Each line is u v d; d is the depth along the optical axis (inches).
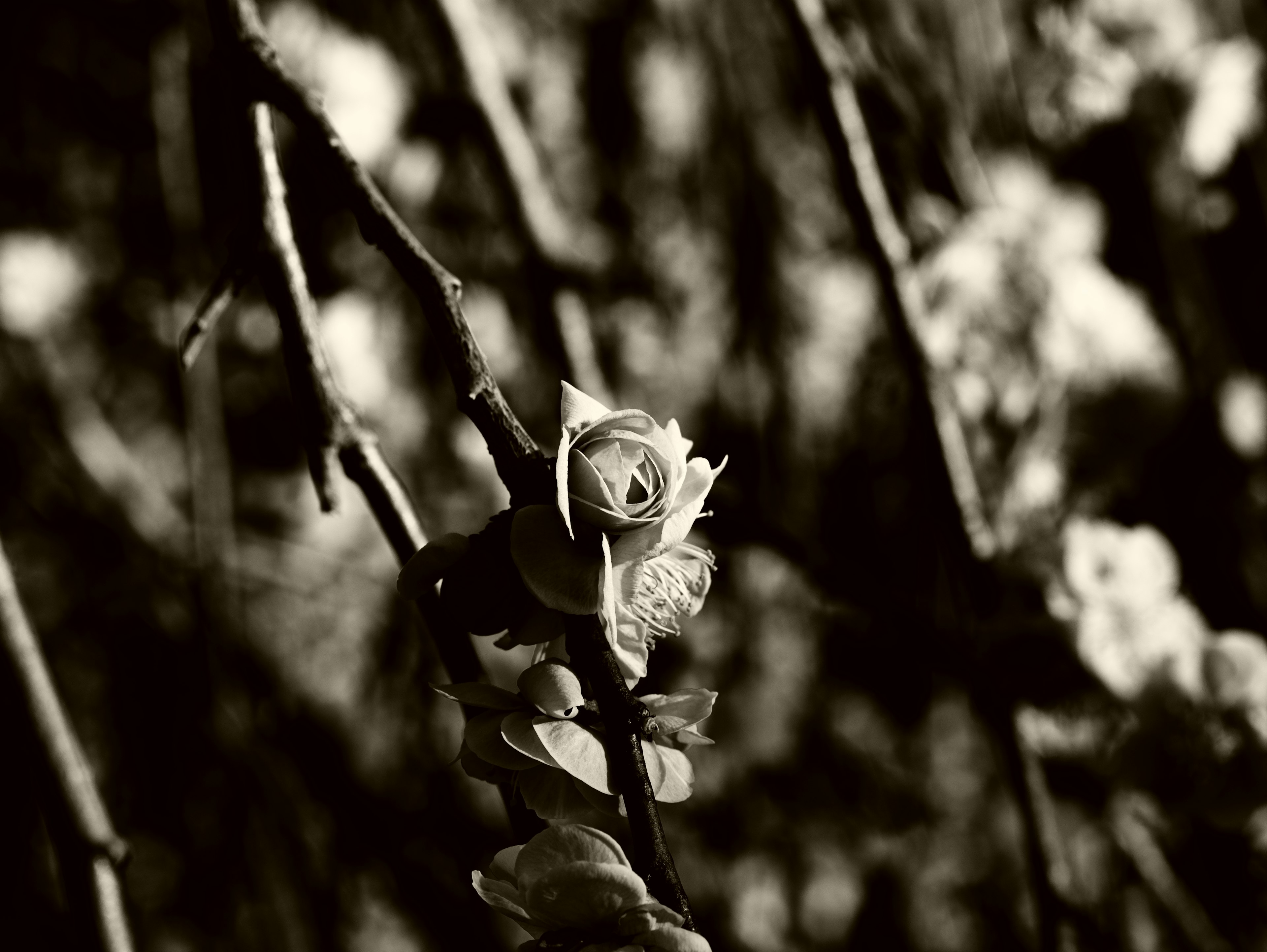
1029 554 27.2
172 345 36.0
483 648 34.5
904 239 28.4
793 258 39.2
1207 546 32.9
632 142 38.2
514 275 34.6
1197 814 24.5
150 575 33.0
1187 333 34.7
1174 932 31.1
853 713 39.3
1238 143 37.6
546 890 14.8
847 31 30.5
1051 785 26.4
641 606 16.0
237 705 31.8
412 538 17.4
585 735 15.2
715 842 36.6
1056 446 31.3
